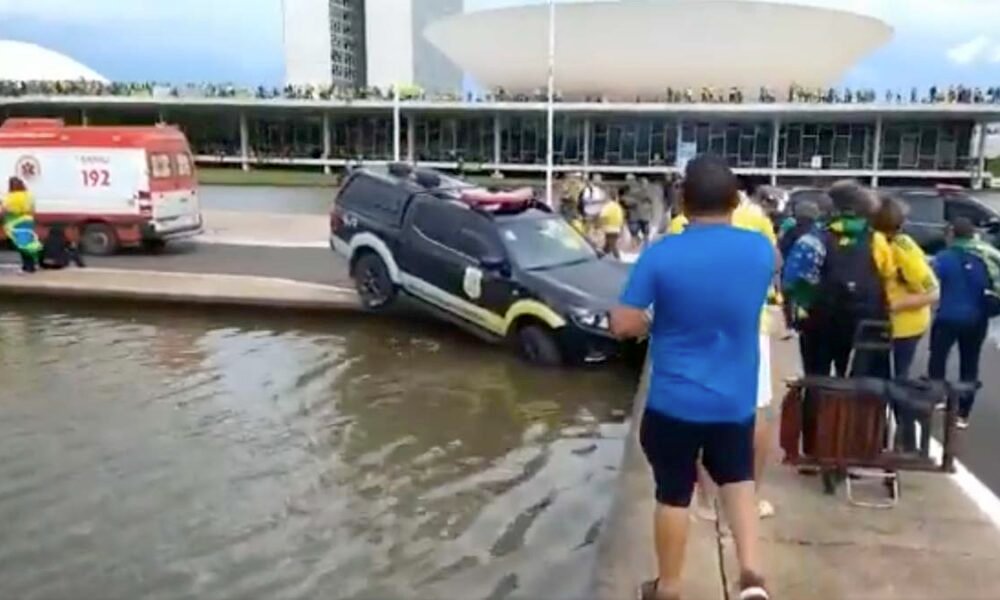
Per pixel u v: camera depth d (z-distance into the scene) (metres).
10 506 6.26
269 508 6.29
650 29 64.06
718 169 3.28
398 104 55.44
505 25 67.62
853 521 4.80
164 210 17.55
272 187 45.09
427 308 11.73
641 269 3.31
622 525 4.79
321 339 11.56
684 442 3.35
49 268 15.12
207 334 11.72
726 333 3.26
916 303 5.54
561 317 10.04
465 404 8.88
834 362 5.32
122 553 5.57
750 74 66.44
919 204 15.08
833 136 54.56
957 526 4.75
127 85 64.31
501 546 5.74
